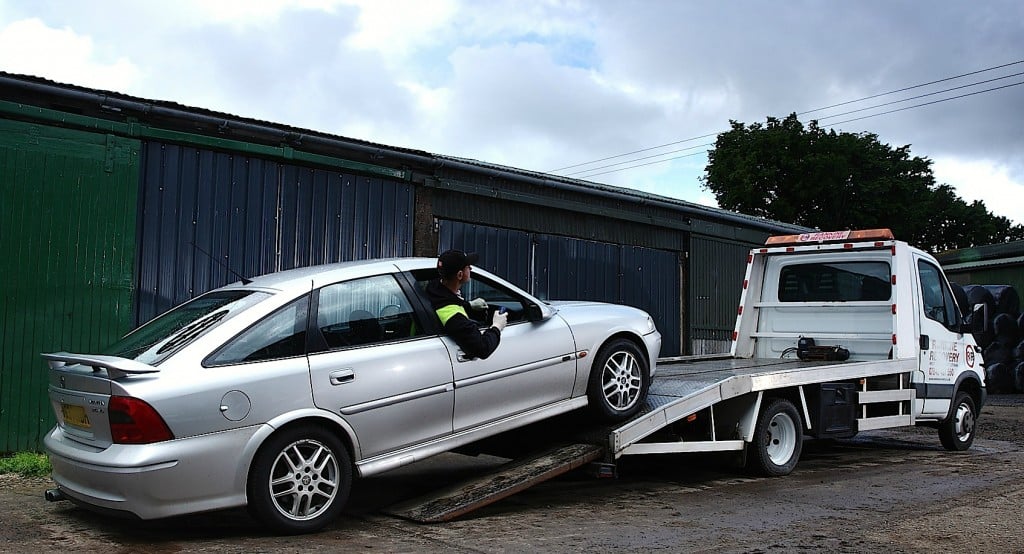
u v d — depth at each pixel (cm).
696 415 743
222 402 495
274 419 510
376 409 552
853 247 961
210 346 508
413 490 719
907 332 931
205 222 973
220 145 981
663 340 1541
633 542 525
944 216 4062
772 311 1041
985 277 2359
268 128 1008
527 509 632
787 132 3744
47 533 531
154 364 495
